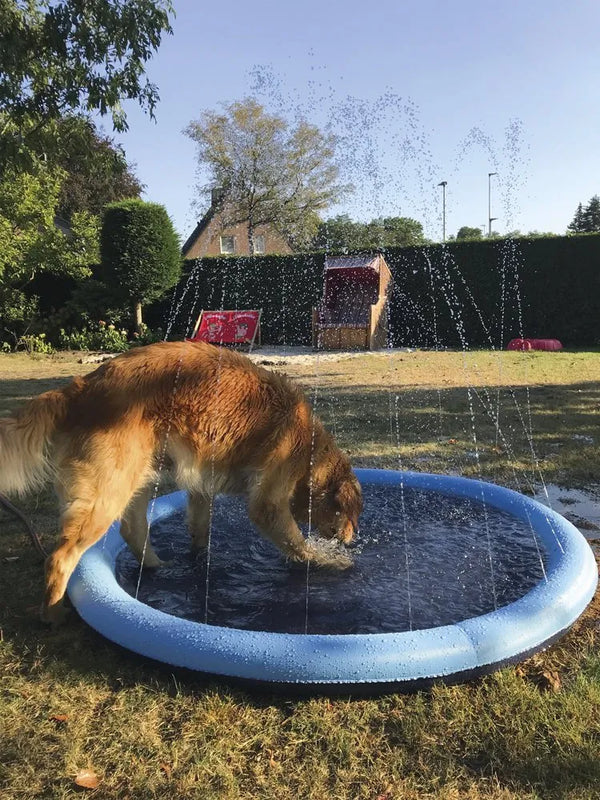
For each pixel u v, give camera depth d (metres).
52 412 2.99
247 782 2.05
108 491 2.94
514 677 2.53
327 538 3.77
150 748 2.21
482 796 1.98
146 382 3.09
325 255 18.70
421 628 2.95
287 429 3.44
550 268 17.47
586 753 2.12
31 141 8.64
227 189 26.97
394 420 7.90
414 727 2.28
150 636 2.62
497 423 7.58
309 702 2.42
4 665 2.71
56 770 2.11
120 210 17.59
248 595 3.35
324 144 24.97
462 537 4.04
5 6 7.38
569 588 2.92
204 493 3.51
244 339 18.28
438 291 18.55
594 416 7.86
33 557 3.84
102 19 7.36
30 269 17.73
